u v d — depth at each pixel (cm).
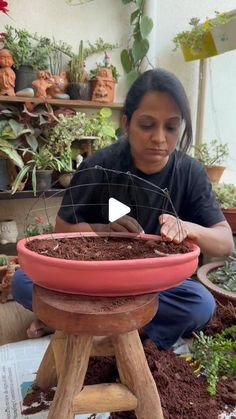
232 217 178
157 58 214
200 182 109
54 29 191
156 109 83
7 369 100
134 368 70
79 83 187
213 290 130
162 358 101
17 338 122
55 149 178
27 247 72
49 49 184
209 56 198
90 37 199
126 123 94
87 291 62
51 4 188
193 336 116
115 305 63
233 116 235
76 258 68
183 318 108
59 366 79
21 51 174
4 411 86
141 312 63
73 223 106
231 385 94
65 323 62
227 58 225
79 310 61
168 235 78
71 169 181
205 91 220
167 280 65
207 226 107
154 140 85
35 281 67
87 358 69
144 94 83
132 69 202
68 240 82
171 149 90
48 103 182
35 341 115
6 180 172
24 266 67
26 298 111
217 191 186
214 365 95
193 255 68
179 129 87
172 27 213
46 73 180
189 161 109
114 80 198
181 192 108
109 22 201
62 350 78
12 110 177
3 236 181
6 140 171
